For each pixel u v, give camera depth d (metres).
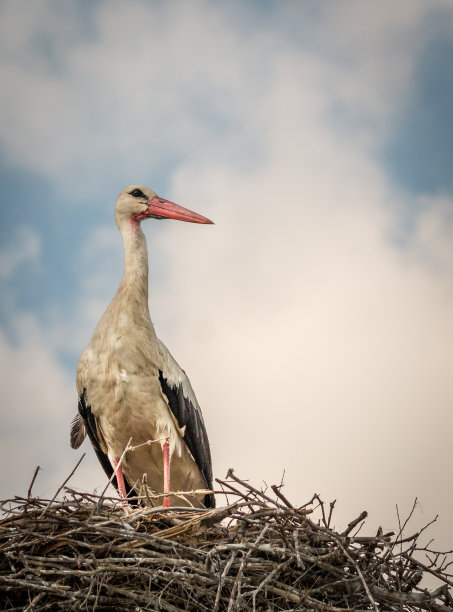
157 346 17.00
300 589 13.00
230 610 11.95
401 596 13.06
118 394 16.58
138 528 13.86
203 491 13.84
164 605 12.64
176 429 16.95
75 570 12.62
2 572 12.76
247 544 12.83
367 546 13.12
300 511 13.09
